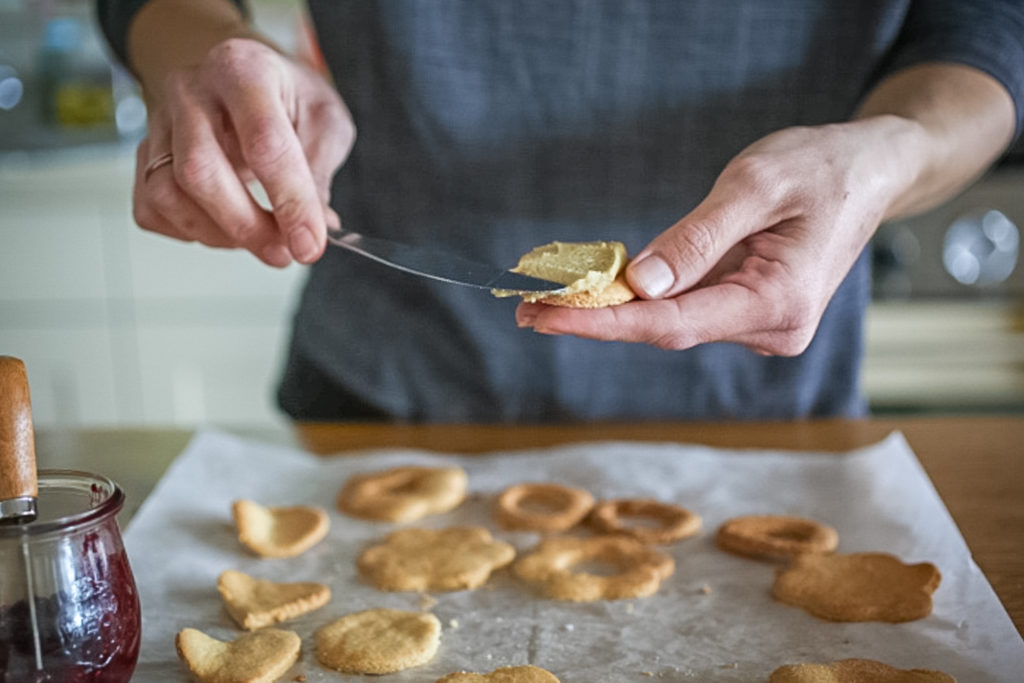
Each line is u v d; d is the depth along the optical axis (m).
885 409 1.27
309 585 0.59
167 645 0.55
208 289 1.40
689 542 0.63
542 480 0.69
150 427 0.75
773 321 0.56
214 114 0.60
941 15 0.73
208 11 0.73
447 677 0.52
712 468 0.70
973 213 1.23
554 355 0.79
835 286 0.58
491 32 0.76
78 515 0.47
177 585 0.60
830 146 0.58
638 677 0.53
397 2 0.75
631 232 0.79
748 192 0.55
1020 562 0.60
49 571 0.47
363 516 0.65
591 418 0.81
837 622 0.56
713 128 0.78
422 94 0.77
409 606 0.58
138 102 1.59
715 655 0.54
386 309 0.80
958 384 1.27
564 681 0.53
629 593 0.58
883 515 0.64
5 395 0.47
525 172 0.79
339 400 0.81
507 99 0.77
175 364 1.43
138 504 0.67
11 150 1.45
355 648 0.54
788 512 0.65
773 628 0.56
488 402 0.80
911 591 0.57
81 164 1.38
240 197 0.58
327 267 0.82
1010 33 0.72
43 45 1.59
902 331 1.26
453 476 0.68
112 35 0.76
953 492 0.66
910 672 0.52
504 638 0.56
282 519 0.65
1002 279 1.25
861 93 0.77
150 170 0.60
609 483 0.68
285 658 0.53
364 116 0.78
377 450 0.73
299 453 0.73
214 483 0.69
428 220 0.80
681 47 0.77
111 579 0.49
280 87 0.61
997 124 0.68
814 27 0.76
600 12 0.76
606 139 0.78
